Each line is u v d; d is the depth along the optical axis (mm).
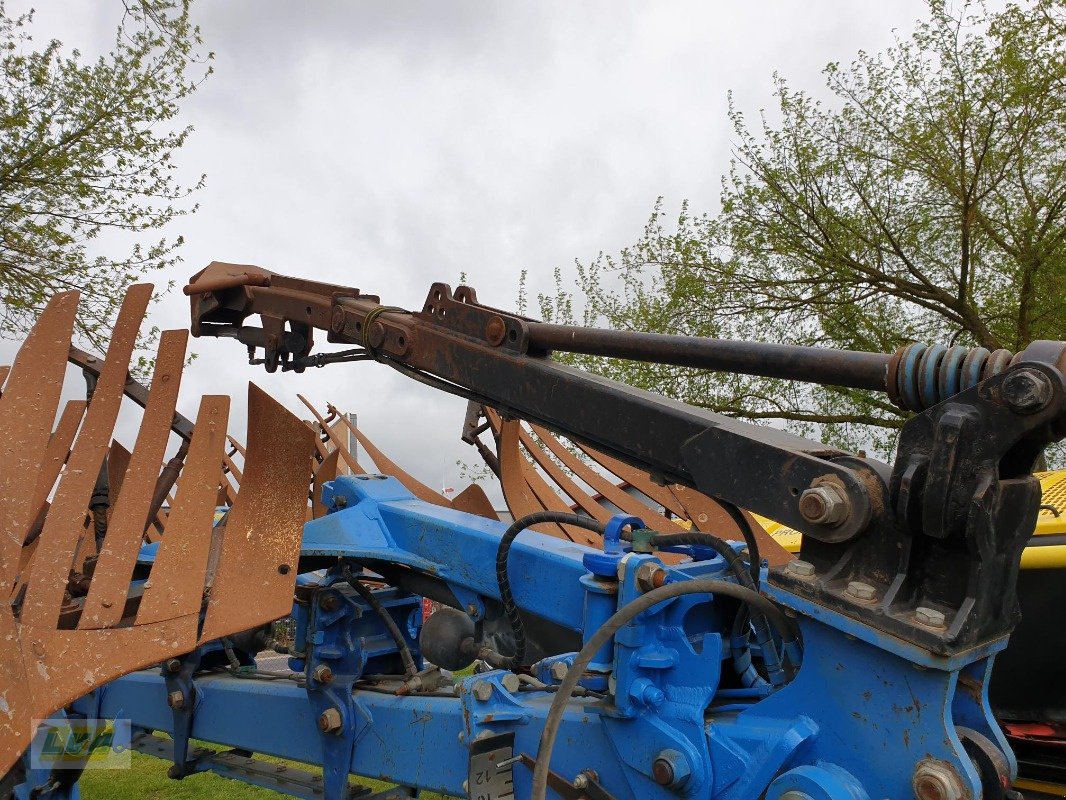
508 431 4406
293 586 2457
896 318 12156
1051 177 10805
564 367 2344
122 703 3854
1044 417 1426
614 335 2213
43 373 2330
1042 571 3232
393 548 3043
